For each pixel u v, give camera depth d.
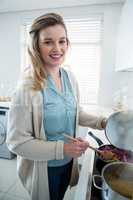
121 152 0.95
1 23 3.32
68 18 2.98
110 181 0.70
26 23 3.22
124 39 2.10
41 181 1.01
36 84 0.92
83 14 2.91
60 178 1.11
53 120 0.98
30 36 0.95
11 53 3.36
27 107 0.88
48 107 0.97
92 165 0.91
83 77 3.12
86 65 3.09
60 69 1.14
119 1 2.67
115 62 2.81
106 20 2.81
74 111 1.11
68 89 1.12
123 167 0.78
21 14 3.18
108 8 2.79
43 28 0.89
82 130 2.10
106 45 2.85
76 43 3.07
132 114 0.93
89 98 3.12
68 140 0.99
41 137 0.95
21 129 0.87
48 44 0.92
